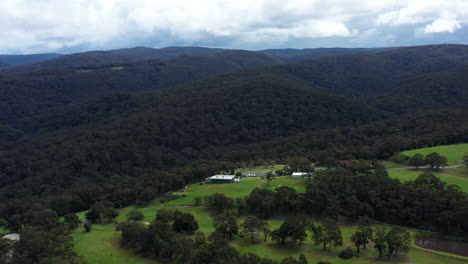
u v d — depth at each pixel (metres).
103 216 109.75
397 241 74.06
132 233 81.81
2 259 71.44
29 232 85.25
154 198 137.75
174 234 80.94
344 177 117.38
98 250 81.94
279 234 82.44
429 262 73.69
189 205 120.81
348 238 87.50
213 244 74.56
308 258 76.31
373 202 103.50
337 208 99.44
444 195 97.69
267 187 127.06
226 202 106.50
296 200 105.88
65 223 103.75
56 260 69.81
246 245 84.44
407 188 104.12
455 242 86.81
